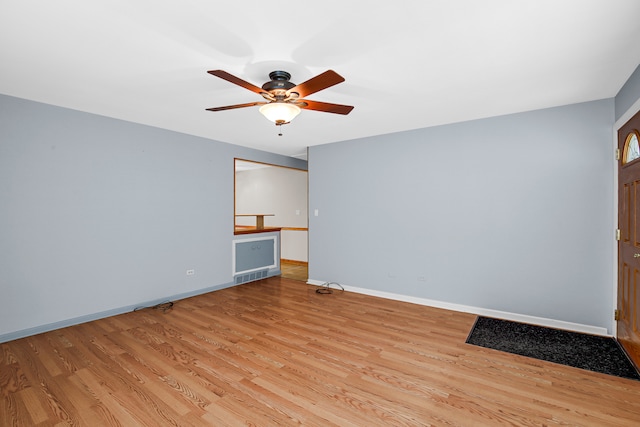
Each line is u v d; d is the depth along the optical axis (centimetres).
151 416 175
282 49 196
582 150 295
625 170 254
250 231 504
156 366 229
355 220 441
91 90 262
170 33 179
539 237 316
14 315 277
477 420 172
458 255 361
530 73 231
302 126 374
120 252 346
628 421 171
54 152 300
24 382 208
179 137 402
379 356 246
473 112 323
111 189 339
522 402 188
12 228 276
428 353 252
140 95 273
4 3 150
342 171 452
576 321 299
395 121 354
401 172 399
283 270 609
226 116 333
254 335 287
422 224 385
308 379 213
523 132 322
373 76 236
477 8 156
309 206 491
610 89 263
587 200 293
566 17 163
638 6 153
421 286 387
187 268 412
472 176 351
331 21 168
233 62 213
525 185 321
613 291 281
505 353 252
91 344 266
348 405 185
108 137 336
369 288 429
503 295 335
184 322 320
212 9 157
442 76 236
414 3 152
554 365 232
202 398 191
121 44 190
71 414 176
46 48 195
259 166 702
